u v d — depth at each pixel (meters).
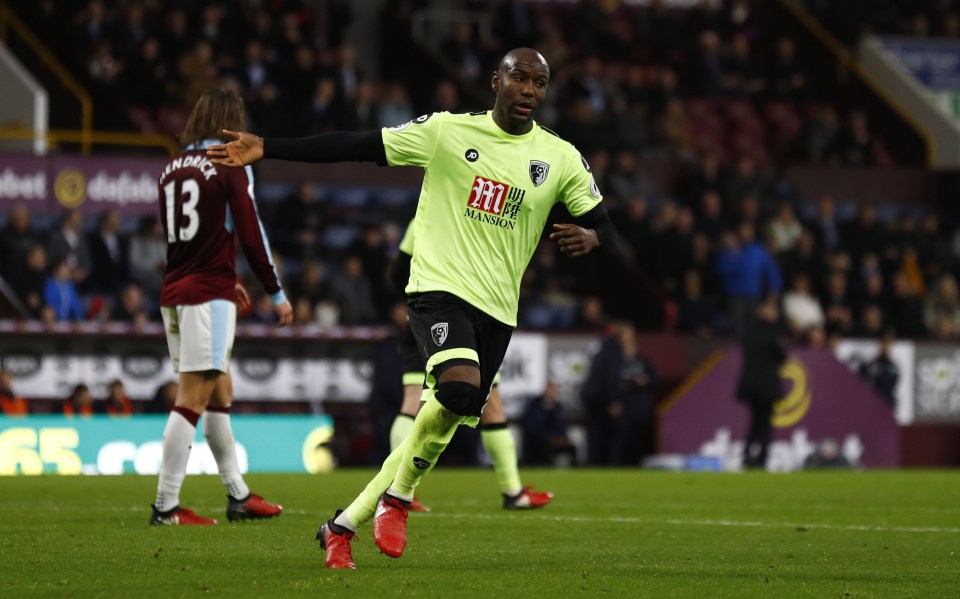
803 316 80.75
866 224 89.62
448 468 62.91
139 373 63.06
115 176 70.94
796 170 94.88
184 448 29.36
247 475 49.94
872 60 111.25
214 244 29.06
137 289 64.44
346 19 94.69
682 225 82.31
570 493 44.19
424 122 23.09
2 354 60.94
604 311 81.38
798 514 36.78
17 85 78.25
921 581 22.23
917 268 89.88
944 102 112.75
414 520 32.84
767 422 70.25
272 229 76.69
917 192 97.56
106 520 30.59
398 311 57.97
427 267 23.08
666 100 96.31
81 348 62.22
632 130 90.94
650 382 69.56
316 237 77.19
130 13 84.81
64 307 65.38
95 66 82.69
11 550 24.53
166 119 82.75
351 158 22.88
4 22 83.19
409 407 36.62
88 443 52.53
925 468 75.75
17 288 64.69
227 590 19.69
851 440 75.19
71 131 79.56
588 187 23.94
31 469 51.53
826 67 108.81
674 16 110.69
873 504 40.97
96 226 70.94
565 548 26.62
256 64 84.88
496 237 23.14
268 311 68.44
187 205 28.89
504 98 23.09
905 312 84.12
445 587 20.38
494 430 36.34
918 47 112.69
